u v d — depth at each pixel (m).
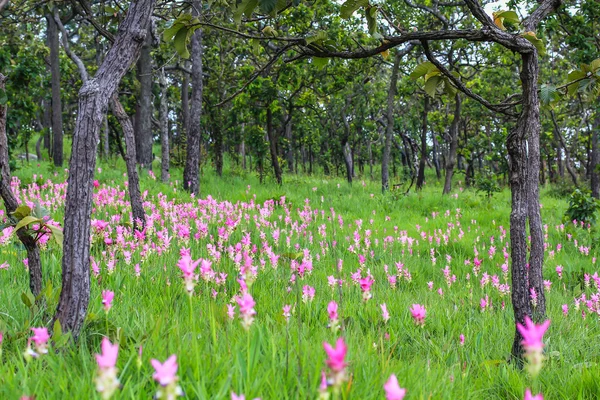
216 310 3.63
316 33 3.92
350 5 3.48
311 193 17.16
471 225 12.46
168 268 5.98
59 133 22.06
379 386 2.76
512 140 4.30
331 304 2.62
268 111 20.62
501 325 5.13
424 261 8.77
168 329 3.42
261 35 4.06
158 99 34.72
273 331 3.65
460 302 6.12
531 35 4.14
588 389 3.53
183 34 3.75
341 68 20.70
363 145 46.47
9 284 4.95
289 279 5.86
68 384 2.61
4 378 2.53
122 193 11.20
